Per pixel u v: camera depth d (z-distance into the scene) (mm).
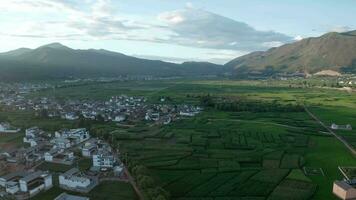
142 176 172375
